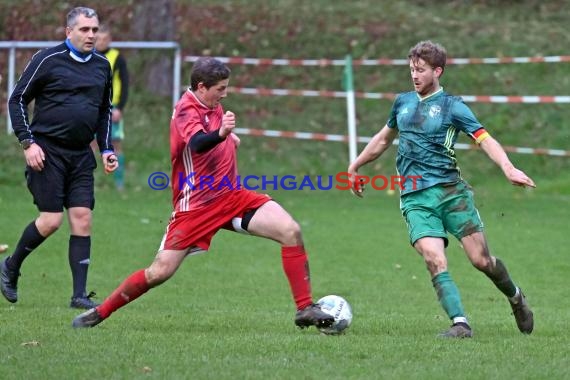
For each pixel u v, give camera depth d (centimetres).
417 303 2639
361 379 1573
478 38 6619
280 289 2841
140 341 1875
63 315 2228
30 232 2383
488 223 4075
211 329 2088
